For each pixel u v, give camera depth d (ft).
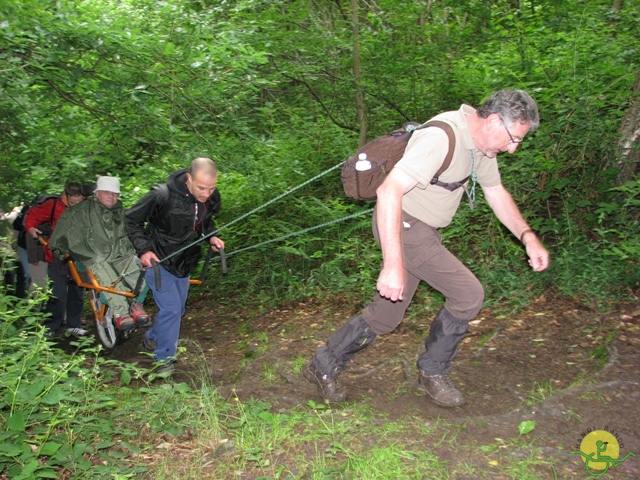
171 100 18.80
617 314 15.87
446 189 10.94
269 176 25.22
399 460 10.21
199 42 18.70
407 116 29.63
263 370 15.42
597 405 11.67
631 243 17.37
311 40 26.99
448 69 28.40
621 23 25.00
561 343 14.89
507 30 25.86
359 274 21.57
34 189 22.24
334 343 12.69
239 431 11.35
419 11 27.73
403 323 17.37
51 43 16.24
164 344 15.89
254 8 25.64
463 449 10.54
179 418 12.05
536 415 11.48
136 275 18.48
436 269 11.53
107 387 13.74
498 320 16.89
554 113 21.44
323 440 10.98
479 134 10.53
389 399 12.87
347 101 30.01
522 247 19.65
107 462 10.66
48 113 19.85
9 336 13.41
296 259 24.48
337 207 24.14
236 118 20.65
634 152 19.80
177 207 15.23
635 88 20.53
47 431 10.53
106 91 17.67
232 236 25.85
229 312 22.45
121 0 20.24
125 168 24.23
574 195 20.49
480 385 13.20
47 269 20.98
